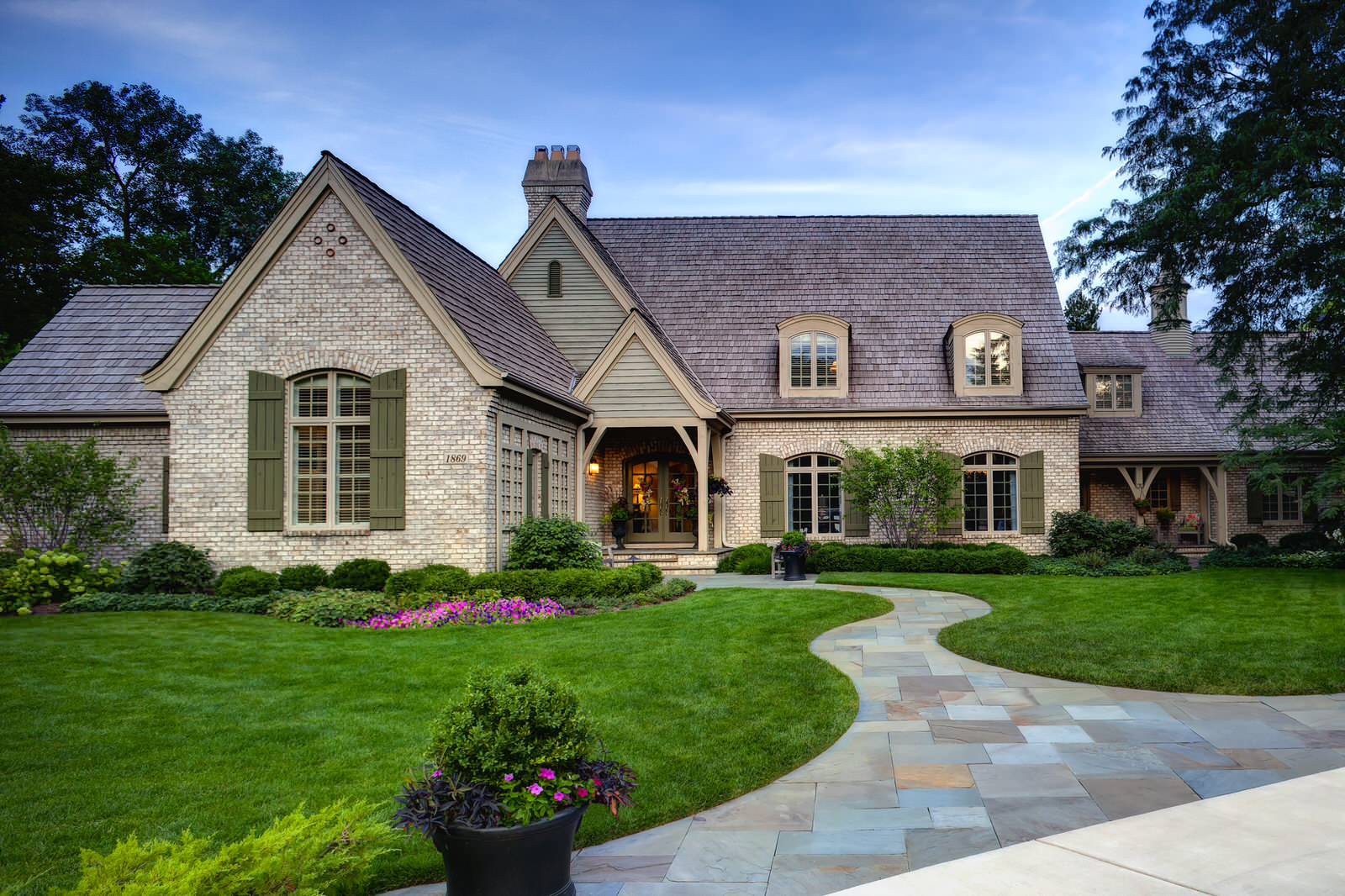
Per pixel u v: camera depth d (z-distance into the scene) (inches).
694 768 217.5
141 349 690.8
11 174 1192.8
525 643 378.3
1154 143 738.2
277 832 123.3
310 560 548.1
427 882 160.7
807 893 148.5
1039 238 920.9
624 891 150.5
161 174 1576.0
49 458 542.3
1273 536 901.2
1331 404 758.5
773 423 811.4
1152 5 719.1
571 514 706.2
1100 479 908.0
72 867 163.8
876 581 605.9
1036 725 255.4
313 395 562.3
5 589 489.1
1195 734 243.4
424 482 543.5
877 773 214.8
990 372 806.5
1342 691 290.7
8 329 1197.7
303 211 557.0
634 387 710.5
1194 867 141.5
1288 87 664.4
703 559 721.6
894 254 912.9
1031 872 140.9
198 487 555.8
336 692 296.0
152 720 262.5
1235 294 721.6
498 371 538.3
